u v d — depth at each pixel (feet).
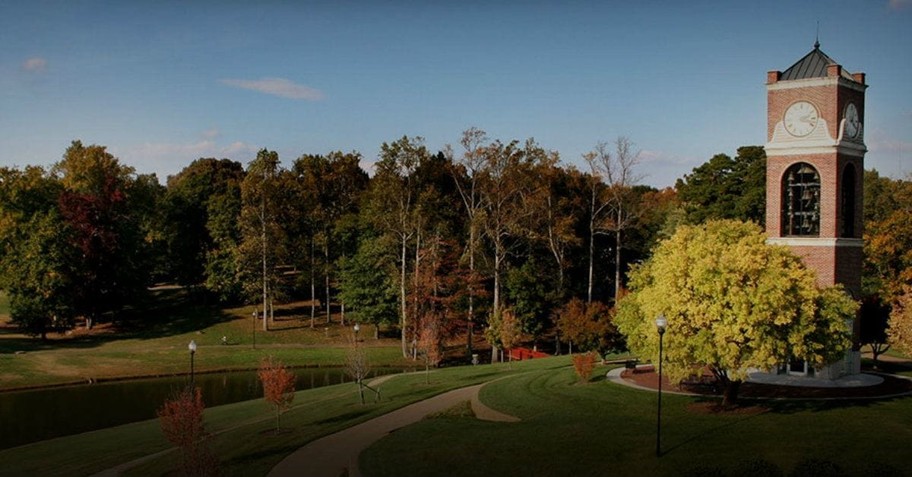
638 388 125.70
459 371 181.98
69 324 246.68
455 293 237.04
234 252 262.88
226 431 126.11
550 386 136.87
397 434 105.70
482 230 242.37
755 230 110.42
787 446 81.71
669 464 79.05
